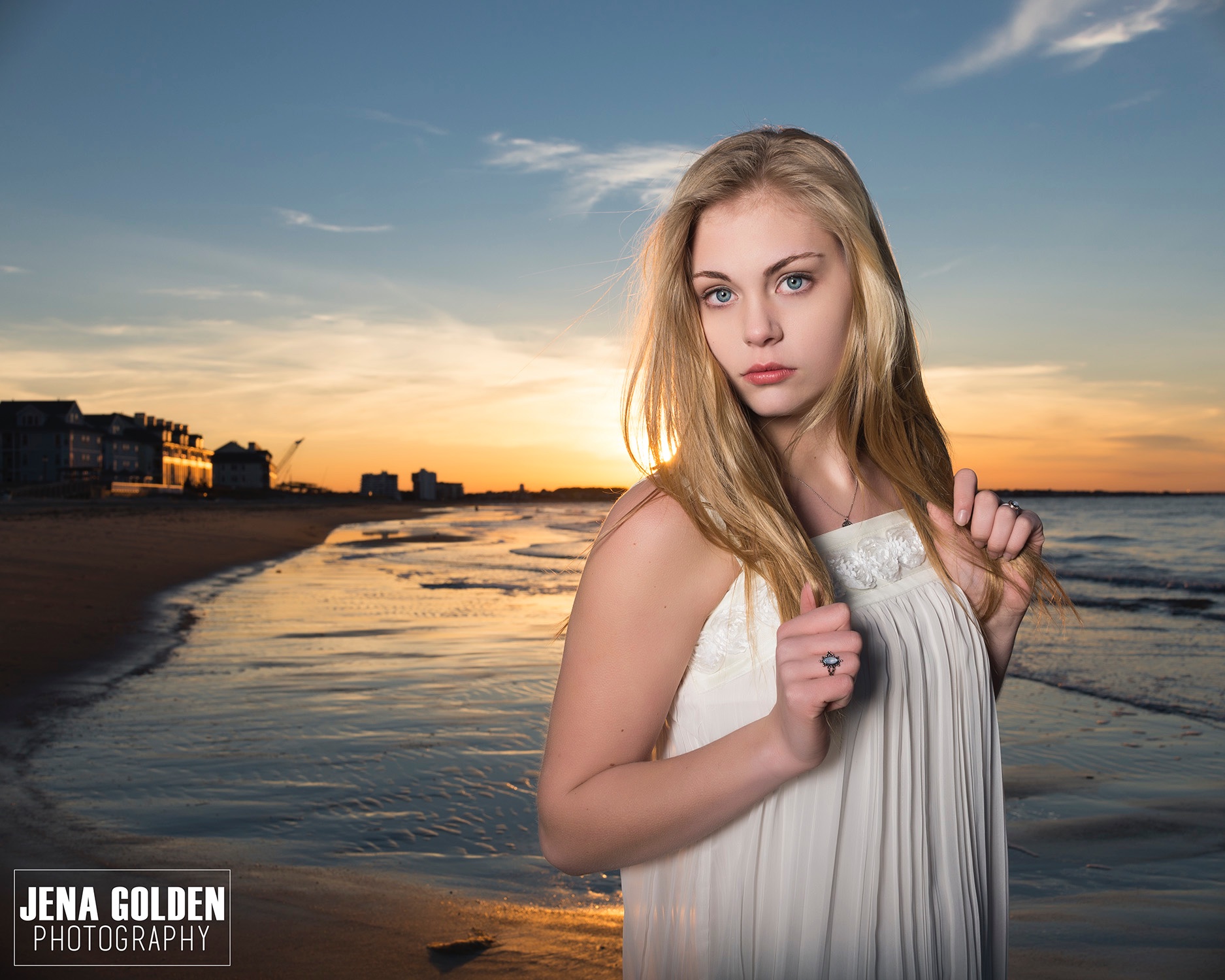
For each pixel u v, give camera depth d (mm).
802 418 1067
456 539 43344
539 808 894
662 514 896
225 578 20000
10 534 25344
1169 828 4500
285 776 5066
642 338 1047
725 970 932
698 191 957
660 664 883
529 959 2938
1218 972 2895
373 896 3461
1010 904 3596
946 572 1154
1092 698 7742
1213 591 18109
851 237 958
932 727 1078
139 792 4750
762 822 941
